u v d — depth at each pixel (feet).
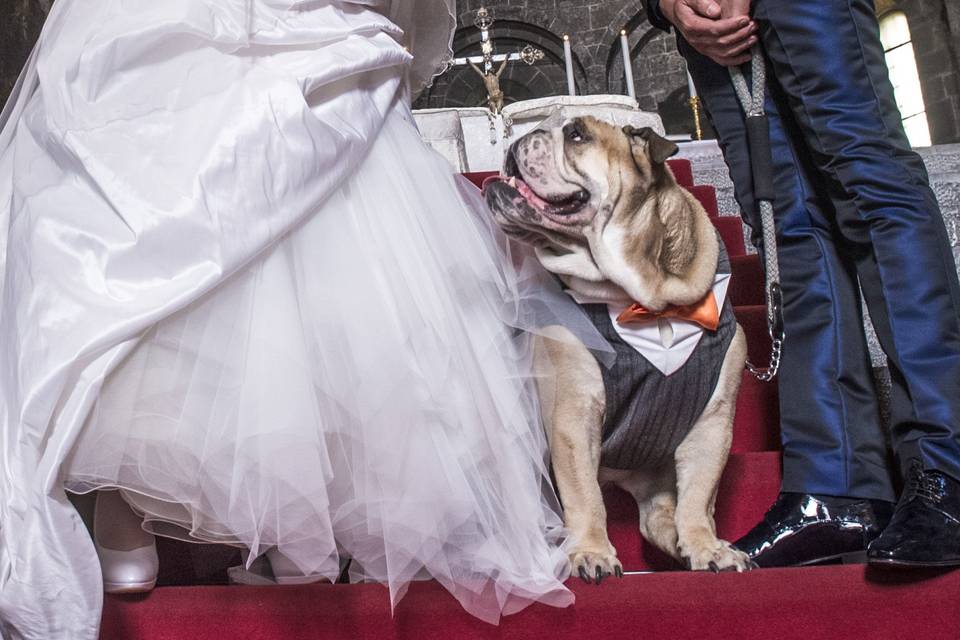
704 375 6.71
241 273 5.22
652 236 6.60
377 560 5.69
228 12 5.40
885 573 5.37
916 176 6.61
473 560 5.42
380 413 5.25
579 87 50.49
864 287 6.68
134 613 5.54
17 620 4.77
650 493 7.51
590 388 6.58
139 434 4.99
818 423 6.87
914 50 43.34
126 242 4.92
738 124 7.68
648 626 5.33
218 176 5.08
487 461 5.58
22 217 5.14
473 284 6.09
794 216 7.29
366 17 6.07
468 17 50.60
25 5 22.07
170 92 5.28
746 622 5.29
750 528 7.55
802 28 6.70
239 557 7.42
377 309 5.36
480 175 14.80
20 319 4.91
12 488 4.75
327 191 5.45
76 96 5.22
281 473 4.98
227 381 5.05
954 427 5.99
